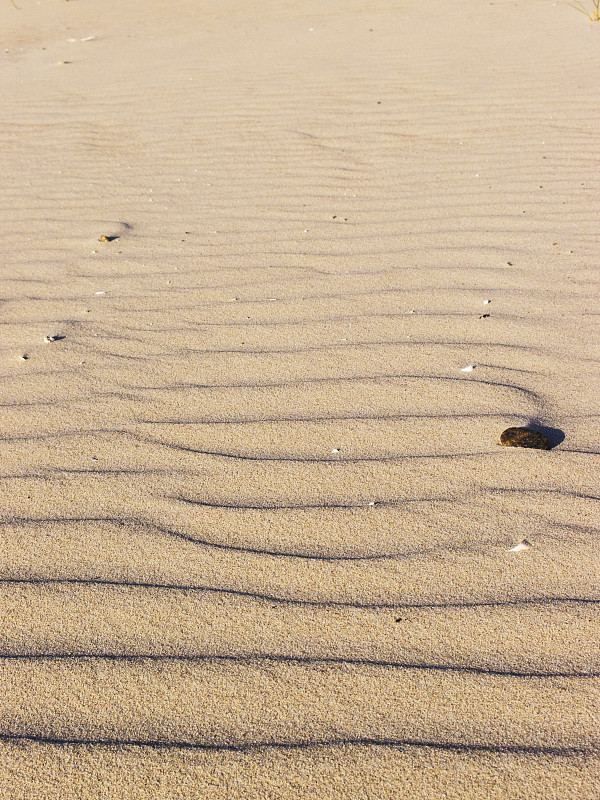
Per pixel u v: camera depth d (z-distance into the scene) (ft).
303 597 4.80
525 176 12.50
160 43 25.34
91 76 21.66
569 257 9.49
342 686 4.17
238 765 3.78
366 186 12.66
